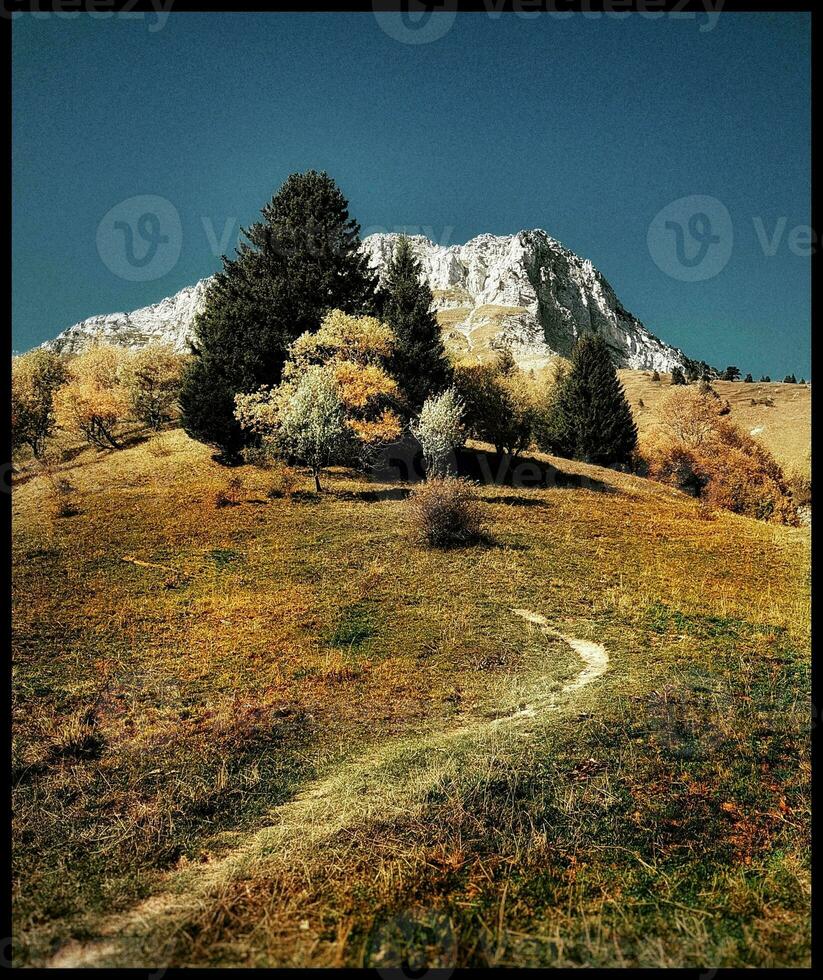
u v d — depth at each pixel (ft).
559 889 13.44
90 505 76.89
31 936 12.23
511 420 116.26
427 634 38.42
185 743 23.40
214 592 47.50
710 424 172.65
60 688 29.76
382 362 108.88
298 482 87.76
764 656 31.71
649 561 60.23
